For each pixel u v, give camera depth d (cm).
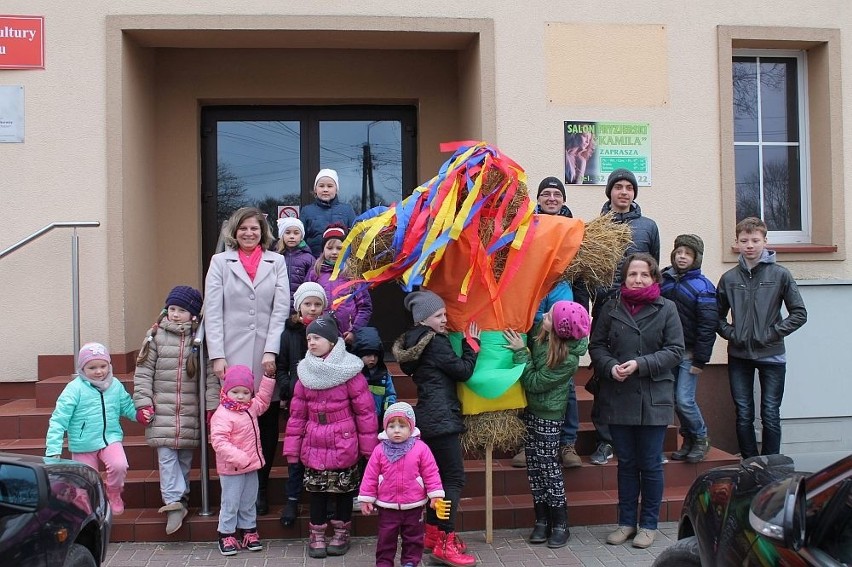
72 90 616
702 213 678
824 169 704
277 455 546
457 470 451
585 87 665
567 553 461
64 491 313
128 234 631
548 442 471
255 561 448
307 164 747
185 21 624
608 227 488
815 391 645
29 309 614
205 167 736
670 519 519
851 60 698
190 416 483
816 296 647
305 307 476
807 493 257
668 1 675
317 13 636
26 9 614
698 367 542
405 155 757
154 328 490
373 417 455
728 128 678
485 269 459
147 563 444
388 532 423
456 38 668
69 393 453
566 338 452
